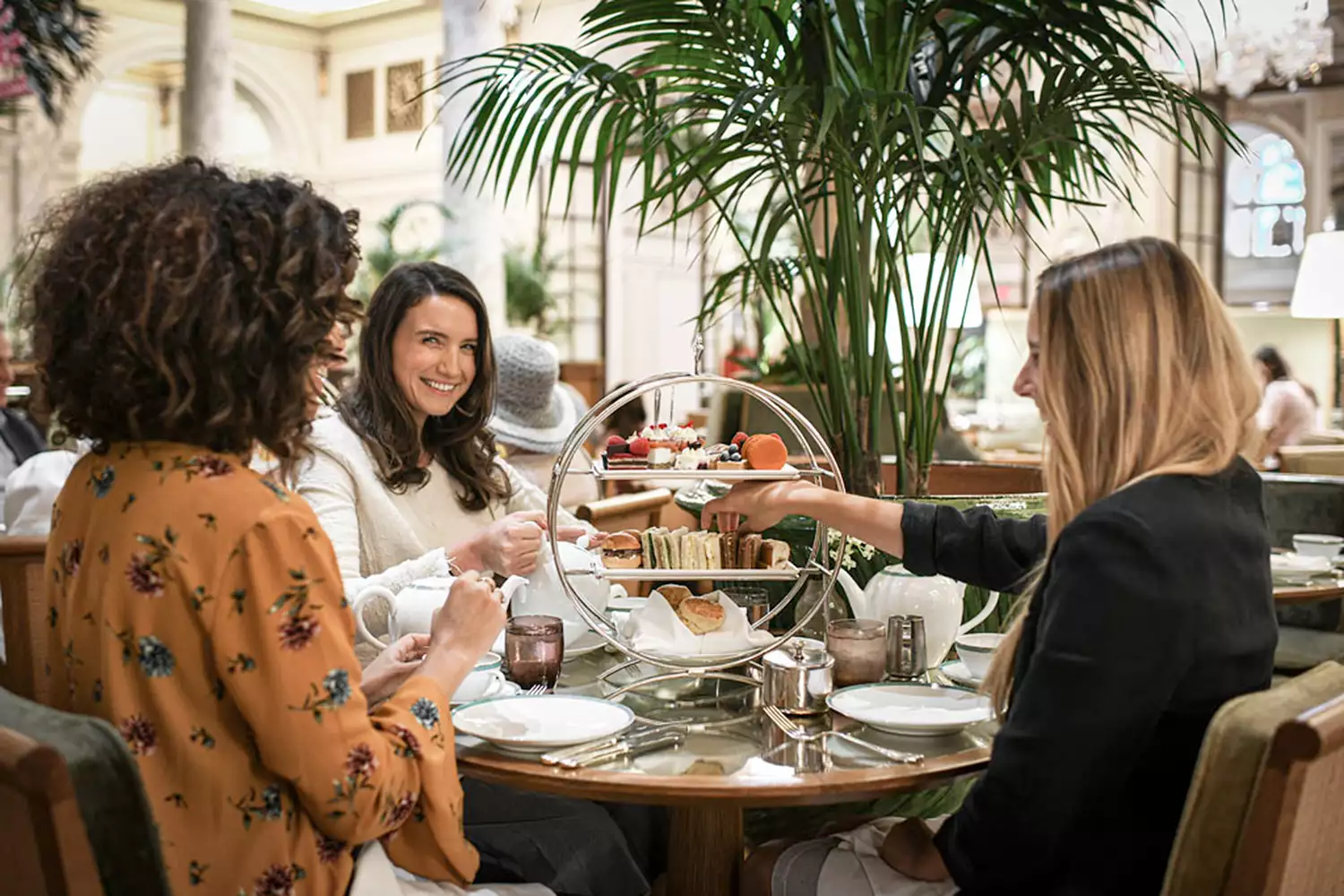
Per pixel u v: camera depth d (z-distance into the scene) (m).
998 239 8.64
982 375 8.44
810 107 2.19
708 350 12.37
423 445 2.05
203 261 1.06
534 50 2.21
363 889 1.18
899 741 1.44
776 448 1.64
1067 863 1.26
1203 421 1.30
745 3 2.06
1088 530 1.22
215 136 8.80
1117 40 2.16
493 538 1.73
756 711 1.57
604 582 1.77
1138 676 1.18
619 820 1.94
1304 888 1.12
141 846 0.95
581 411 4.20
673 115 2.24
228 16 8.83
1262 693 1.12
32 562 2.07
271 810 1.11
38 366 1.11
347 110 12.07
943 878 1.37
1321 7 5.43
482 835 1.74
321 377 1.23
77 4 4.90
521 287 10.03
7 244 9.42
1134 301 1.31
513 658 1.62
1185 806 1.12
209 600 1.06
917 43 2.20
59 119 4.90
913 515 1.69
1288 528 3.21
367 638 1.54
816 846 1.52
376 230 11.63
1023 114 2.29
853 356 2.24
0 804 0.92
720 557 1.68
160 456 1.10
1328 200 9.28
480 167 6.78
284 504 1.10
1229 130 2.24
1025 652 1.32
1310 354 7.73
